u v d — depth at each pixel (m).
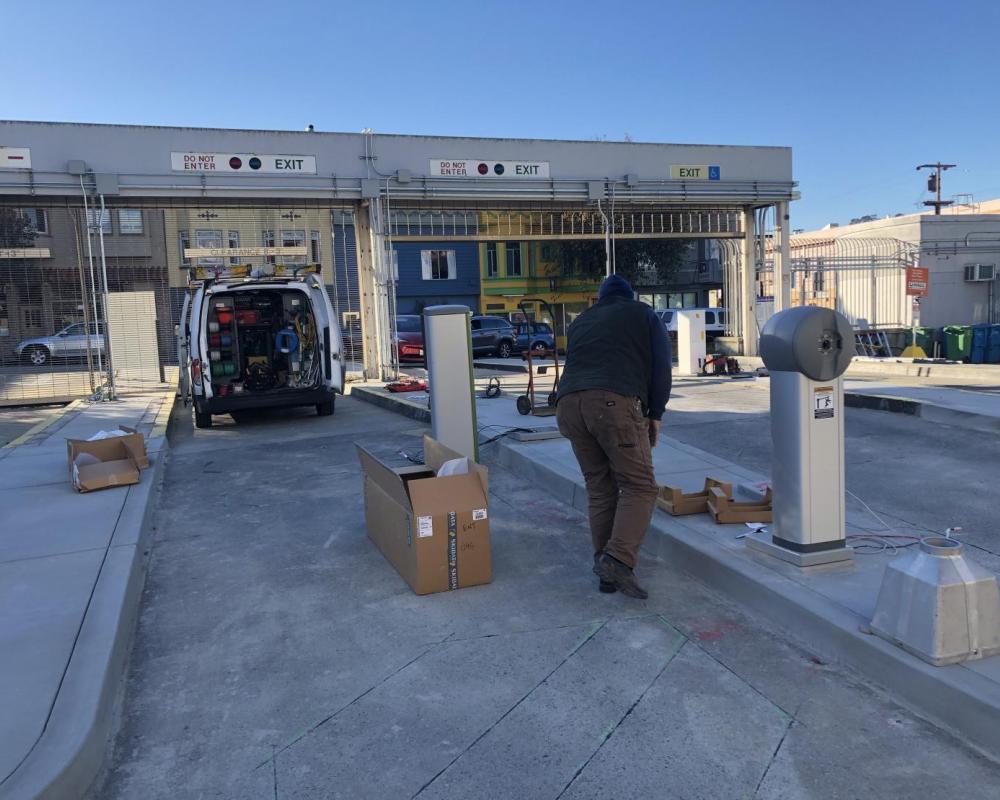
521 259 36.06
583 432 4.09
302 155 14.93
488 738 2.93
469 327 7.05
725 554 4.28
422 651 3.65
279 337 11.26
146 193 14.08
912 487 5.92
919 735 2.84
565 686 3.29
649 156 17.31
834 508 4.01
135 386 15.62
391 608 4.16
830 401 3.94
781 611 3.71
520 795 2.60
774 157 18.33
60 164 13.59
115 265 16.56
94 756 2.77
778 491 4.11
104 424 10.46
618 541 4.06
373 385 15.04
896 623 3.14
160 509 6.39
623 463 4.02
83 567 4.49
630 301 4.23
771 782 2.62
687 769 2.71
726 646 3.58
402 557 4.56
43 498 6.18
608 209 17.75
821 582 3.85
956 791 2.53
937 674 2.93
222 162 14.45
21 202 13.80
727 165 17.95
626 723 3.00
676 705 3.11
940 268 26.22
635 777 2.67
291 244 16.30
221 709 3.20
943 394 9.68
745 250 19.27
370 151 15.32
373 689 3.32
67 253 14.86
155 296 16.08
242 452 8.89
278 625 4.00
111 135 13.83
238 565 4.95
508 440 7.85
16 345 14.77
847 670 3.31
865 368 16.00
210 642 3.84
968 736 2.80
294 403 11.10
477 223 17.62
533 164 16.47
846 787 2.58
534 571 4.63
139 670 3.56
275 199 15.22
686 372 15.35
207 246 15.85
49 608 3.88
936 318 26.28
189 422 11.80
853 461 6.88
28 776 2.48
